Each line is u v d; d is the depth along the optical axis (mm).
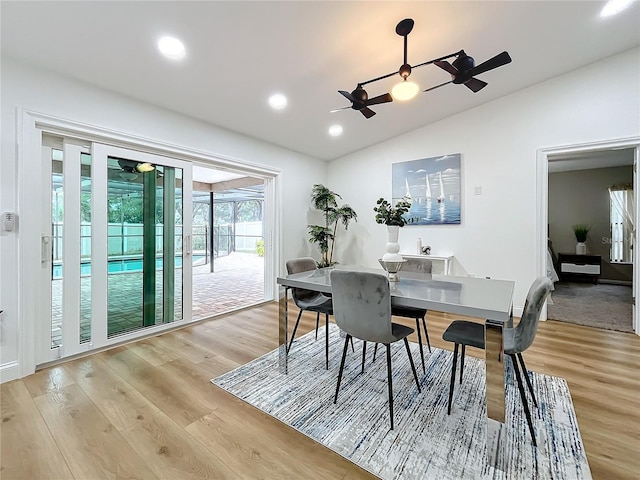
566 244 6523
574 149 3371
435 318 3803
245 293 5332
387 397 2029
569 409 1860
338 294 1916
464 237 4109
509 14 2436
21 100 2266
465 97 3721
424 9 2258
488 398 1484
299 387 2158
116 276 2934
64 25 2006
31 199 2326
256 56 2553
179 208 3438
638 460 1457
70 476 1382
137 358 2643
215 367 2473
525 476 1377
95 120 2680
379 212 2260
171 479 1366
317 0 2051
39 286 2414
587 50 3020
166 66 2539
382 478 1382
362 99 2652
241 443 1600
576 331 3242
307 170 5129
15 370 2256
